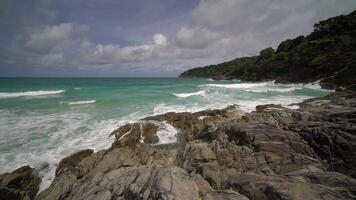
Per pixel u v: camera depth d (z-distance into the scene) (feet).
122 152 28.73
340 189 14.33
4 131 36.91
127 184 15.67
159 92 91.81
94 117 46.47
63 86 132.26
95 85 146.30
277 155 22.75
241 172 20.98
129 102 63.93
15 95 81.41
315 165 20.77
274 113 36.01
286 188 14.44
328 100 49.73
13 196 20.77
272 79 181.37
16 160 26.96
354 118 26.48
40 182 24.18
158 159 28.58
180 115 45.06
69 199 17.75
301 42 181.78
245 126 29.04
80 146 31.94
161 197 13.16
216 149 26.91
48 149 30.40
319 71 120.67
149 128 38.68
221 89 100.83
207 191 15.21
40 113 49.98
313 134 24.56
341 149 21.29
